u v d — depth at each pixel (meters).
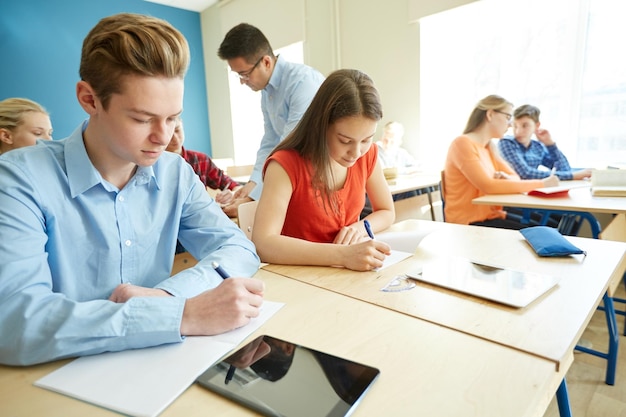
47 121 1.76
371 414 0.39
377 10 3.42
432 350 0.50
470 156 2.12
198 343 0.54
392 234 1.08
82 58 0.58
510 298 0.63
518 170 2.50
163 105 0.57
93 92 0.57
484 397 0.40
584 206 1.58
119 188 0.76
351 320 0.59
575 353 1.62
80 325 0.51
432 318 0.58
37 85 4.12
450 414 0.38
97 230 0.72
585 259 0.82
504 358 0.47
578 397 1.34
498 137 2.30
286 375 0.45
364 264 0.81
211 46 5.08
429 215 2.40
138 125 0.58
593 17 2.48
